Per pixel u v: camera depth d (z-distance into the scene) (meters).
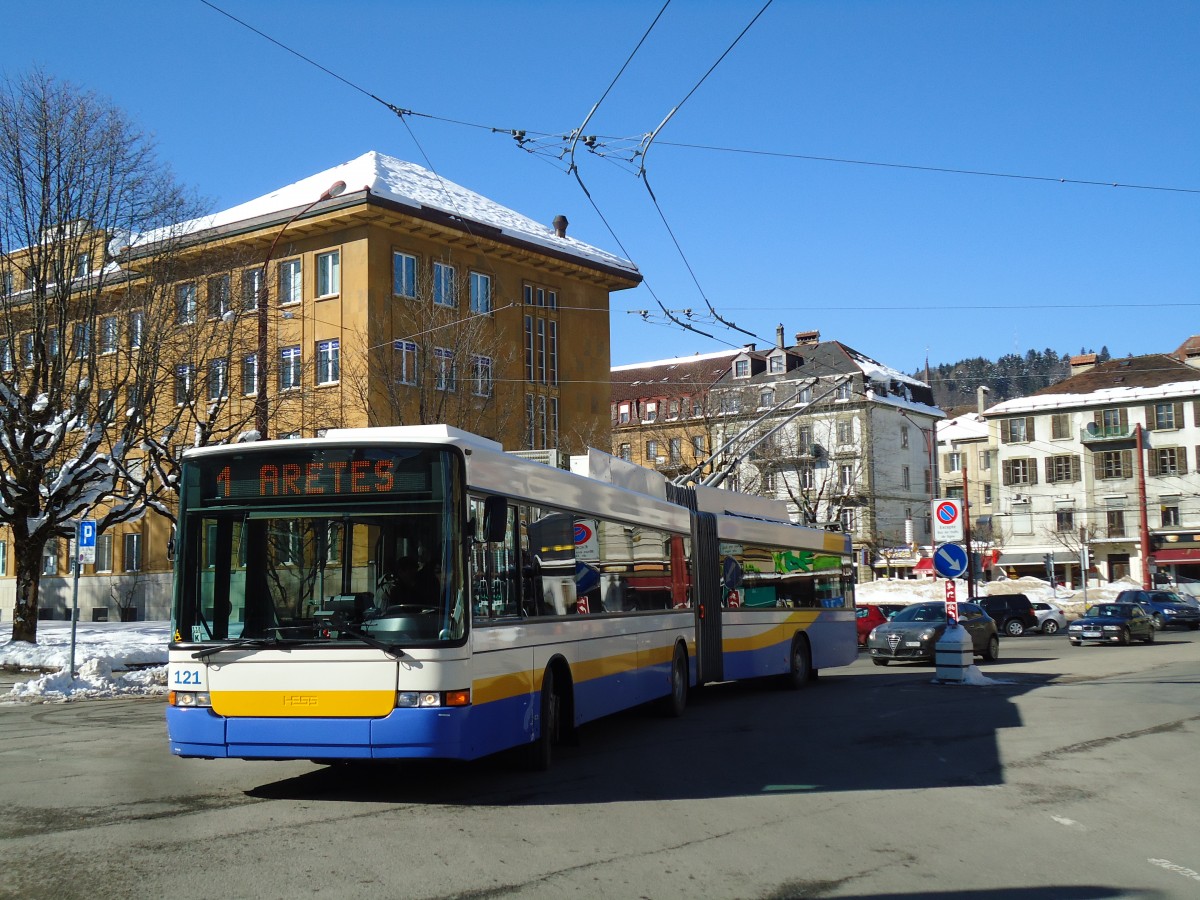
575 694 11.89
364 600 9.06
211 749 8.95
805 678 21.55
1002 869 7.20
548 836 8.00
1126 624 36.97
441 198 47.22
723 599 18.00
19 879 6.71
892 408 75.88
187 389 29.92
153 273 29.38
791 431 63.53
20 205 27.20
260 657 8.95
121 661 25.12
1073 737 13.56
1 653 25.55
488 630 9.59
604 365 54.12
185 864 7.09
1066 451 79.38
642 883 6.75
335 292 43.38
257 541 9.26
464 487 9.34
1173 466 76.12
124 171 28.50
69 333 28.27
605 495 13.51
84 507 28.58
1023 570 81.06
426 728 8.74
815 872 7.07
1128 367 80.94
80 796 9.47
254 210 46.19
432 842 7.76
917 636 27.91
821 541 23.20
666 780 10.48
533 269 50.59
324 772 10.80
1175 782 10.48
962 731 14.16
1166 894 6.63
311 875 6.84
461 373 38.94
